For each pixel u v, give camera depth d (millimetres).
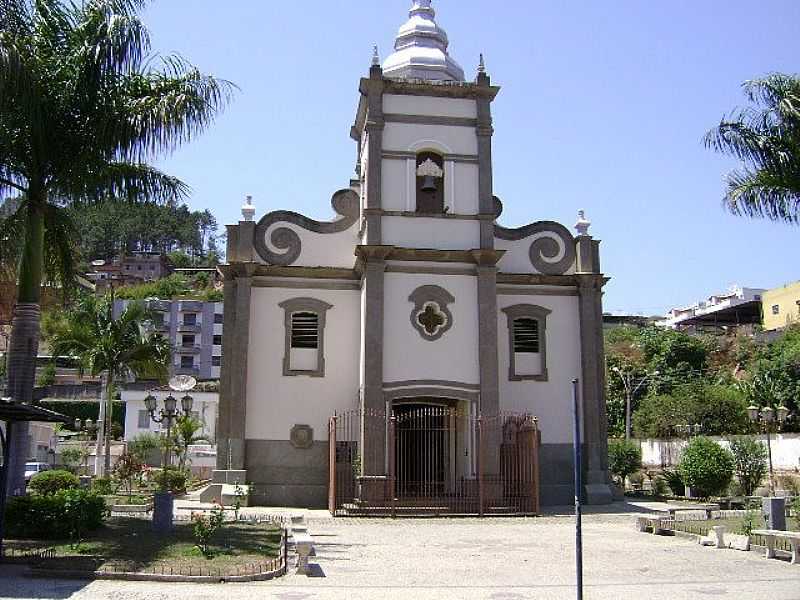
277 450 26953
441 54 30219
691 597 12211
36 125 17625
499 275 28969
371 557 15953
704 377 68188
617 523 22719
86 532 17094
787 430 50250
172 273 119000
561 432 28469
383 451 25219
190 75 19094
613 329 97875
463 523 22453
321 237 28656
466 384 26266
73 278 20281
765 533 16469
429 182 27547
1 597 11266
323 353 27734
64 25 18891
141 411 54656
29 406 14289
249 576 13055
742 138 21422
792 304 81312
